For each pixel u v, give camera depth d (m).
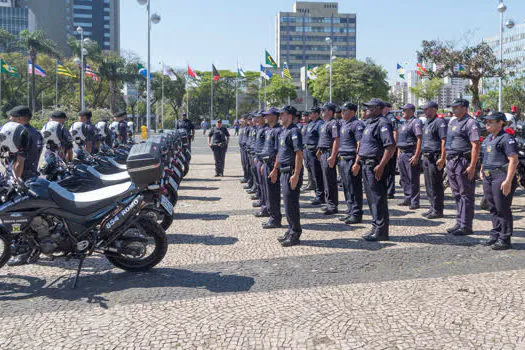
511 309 4.12
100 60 66.31
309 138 9.30
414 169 8.73
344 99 74.50
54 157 6.48
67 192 5.14
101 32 152.12
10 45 75.94
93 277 5.20
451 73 26.41
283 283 4.89
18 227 4.87
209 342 3.63
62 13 144.50
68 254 5.11
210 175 14.38
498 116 5.94
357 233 7.00
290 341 3.62
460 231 6.74
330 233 7.02
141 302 4.45
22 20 120.06
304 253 5.97
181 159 11.16
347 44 149.25
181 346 3.58
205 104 98.31
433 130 7.86
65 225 4.97
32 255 5.01
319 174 9.31
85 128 9.53
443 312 4.09
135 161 4.98
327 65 74.12
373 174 6.48
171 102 96.75
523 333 3.68
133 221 5.11
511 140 5.84
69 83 68.56
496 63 25.80
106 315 4.17
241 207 9.16
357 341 3.60
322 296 4.51
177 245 6.41
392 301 4.35
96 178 6.54
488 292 4.52
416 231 7.04
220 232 7.14
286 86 83.56
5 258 5.02
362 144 6.66
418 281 4.87
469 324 3.85
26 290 4.85
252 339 3.66
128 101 91.81
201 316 4.10
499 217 6.05
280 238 6.53
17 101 67.81
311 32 147.50
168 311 4.22
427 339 3.61
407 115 8.91
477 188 11.02
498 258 5.64
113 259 5.27
